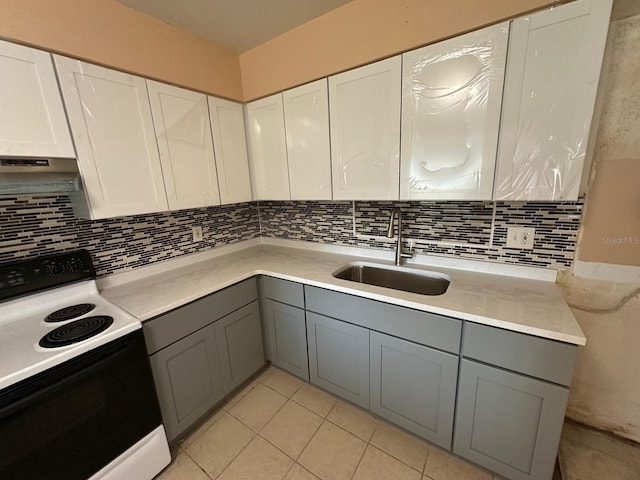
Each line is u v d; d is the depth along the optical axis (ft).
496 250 5.10
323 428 5.32
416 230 5.93
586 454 4.48
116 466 3.96
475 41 3.74
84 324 3.92
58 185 3.90
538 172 3.67
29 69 3.58
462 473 4.41
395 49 4.35
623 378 4.50
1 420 2.92
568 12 3.17
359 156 5.10
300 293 5.73
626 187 3.99
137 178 4.83
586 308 4.54
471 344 3.90
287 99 5.86
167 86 5.11
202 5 4.58
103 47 4.23
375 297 4.62
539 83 3.46
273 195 6.68
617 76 3.78
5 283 4.12
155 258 6.14
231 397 6.14
